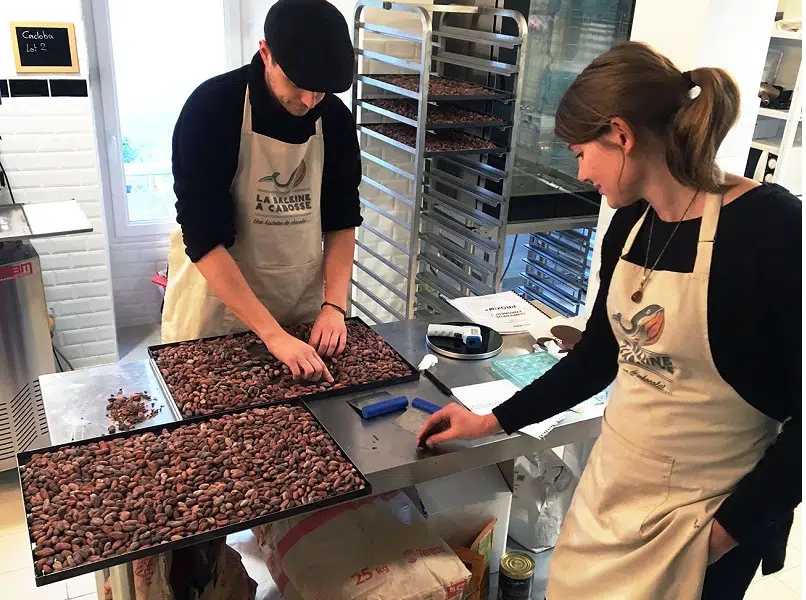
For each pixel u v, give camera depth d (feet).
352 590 5.28
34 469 4.57
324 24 4.92
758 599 7.41
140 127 11.78
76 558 3.91
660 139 3.79
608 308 4.52
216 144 5.57
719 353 3.91
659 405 4.27
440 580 5.43
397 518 5.91
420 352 6.42
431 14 10.89
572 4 9.89
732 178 3.92
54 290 10.16
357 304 11.65
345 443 5.05
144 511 4.25
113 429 5.03
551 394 5.02
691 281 3.88
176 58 11.66
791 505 3.76
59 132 9.53
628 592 4.48
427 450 5.05
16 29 8.90
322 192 6.58
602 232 7.52
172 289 6.70
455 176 11.09
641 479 4.43
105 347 10.77
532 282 12.04
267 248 6.22
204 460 4.70
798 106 10.05
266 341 5.70
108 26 10.88
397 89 9.57
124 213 11.91
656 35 6.68
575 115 3.86
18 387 8.32
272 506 4.40
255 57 5.64
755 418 4.05
